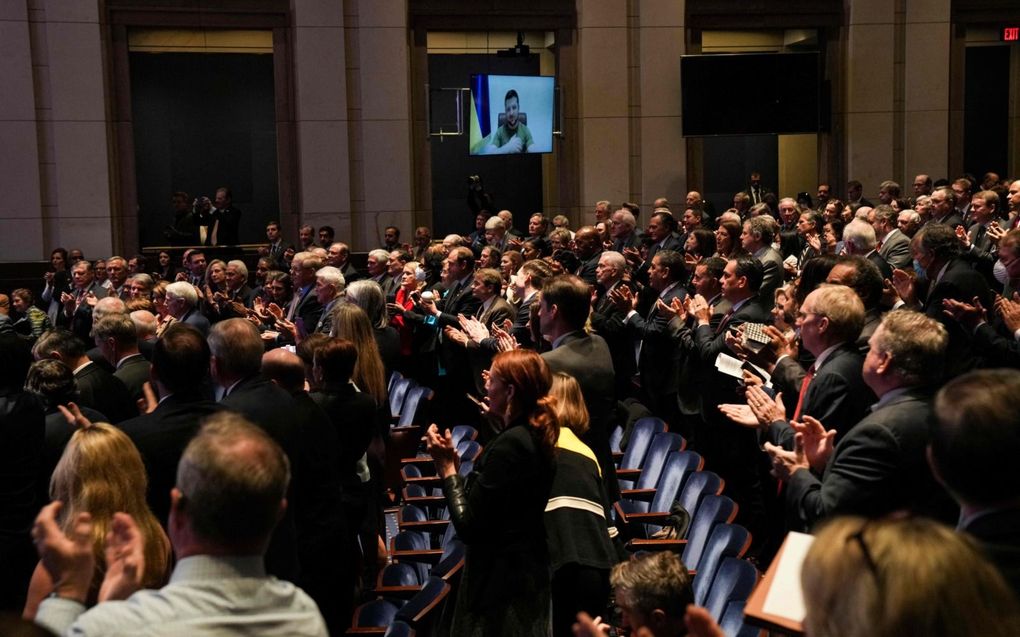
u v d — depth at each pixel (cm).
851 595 135
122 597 217
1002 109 1805
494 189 1786
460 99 1575
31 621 141
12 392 423
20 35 1482
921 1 1633
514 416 369
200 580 199
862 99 1642
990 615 130
